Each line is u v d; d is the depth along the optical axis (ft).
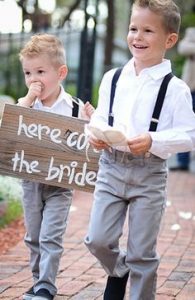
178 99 15.07
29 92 17.28
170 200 32.96
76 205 30.81
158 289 18.88
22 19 46.75
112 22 69.15
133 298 15.37
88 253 22.59
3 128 17.29
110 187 15.38
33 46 17.31
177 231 26.22
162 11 15.10
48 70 17.33
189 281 19.75
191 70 42.04
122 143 14.49
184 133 14.94
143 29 15.17
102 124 14.71
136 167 15.14
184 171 43.57
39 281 17.03
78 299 17.90
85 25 39.65
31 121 17.22
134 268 15.38
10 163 17.31
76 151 17.13
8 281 19.44
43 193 17.51
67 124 17.13
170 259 22.08
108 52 69.67
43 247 17.13
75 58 70.54
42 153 17.22
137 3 15.34
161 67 15.29
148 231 15.23
